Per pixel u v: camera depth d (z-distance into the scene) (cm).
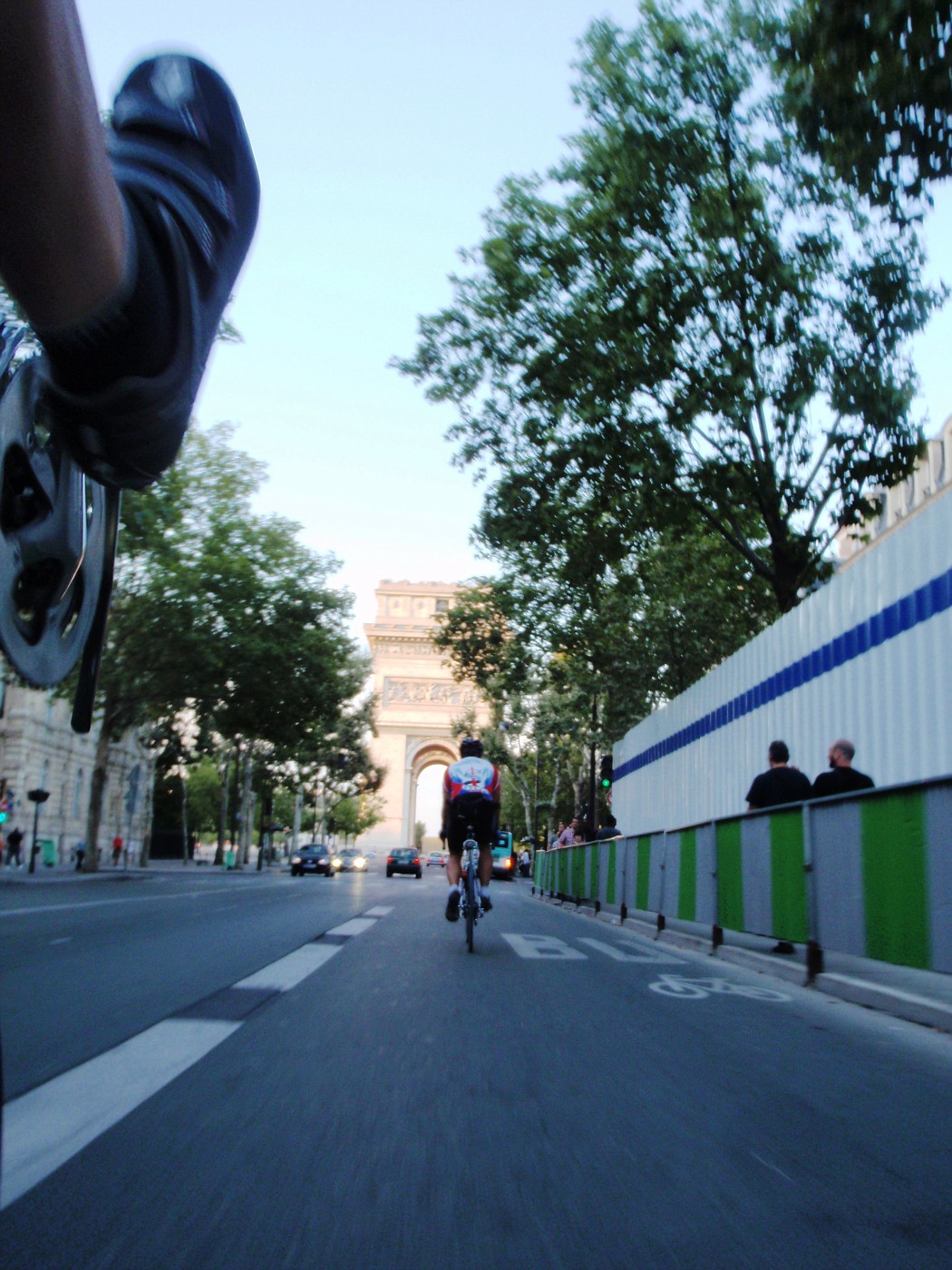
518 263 2091
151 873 4850
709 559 2909
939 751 1098
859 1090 464
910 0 870
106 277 182
